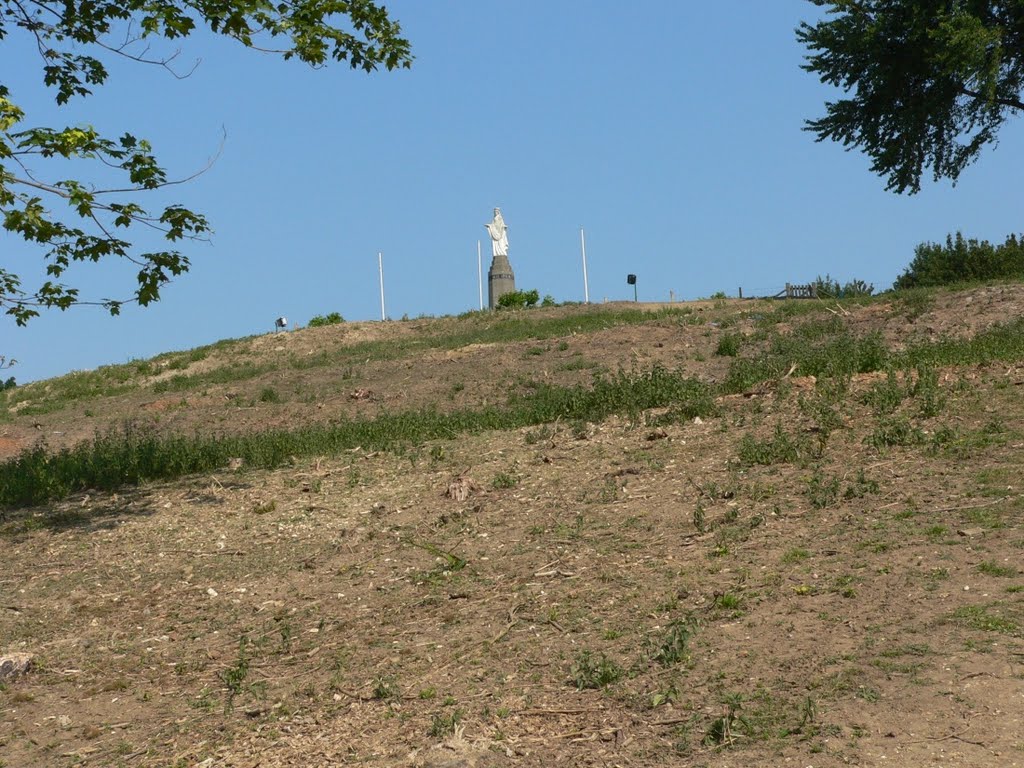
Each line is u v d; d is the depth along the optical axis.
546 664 5.30
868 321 18.45
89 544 9.40
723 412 10.85
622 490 8.52
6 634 7.22
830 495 7.20
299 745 4.86
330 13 11.09
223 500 10.48
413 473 10.57
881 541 6.18
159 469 12.27
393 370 21.61
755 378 12.65
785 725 4.23
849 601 5.36
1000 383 9.77
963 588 5.28
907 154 28.81
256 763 4.73
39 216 9.44
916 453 8.00
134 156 9.97
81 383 26.09
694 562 6.43
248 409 19.64
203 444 13.26
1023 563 5.46
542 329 24.75
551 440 11.02
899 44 28.00
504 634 5.81
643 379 13.02
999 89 28.00
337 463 11.70
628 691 4.80
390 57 11.77
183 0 10.32
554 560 7.01
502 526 8.09
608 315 26.12
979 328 15.67
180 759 4.90
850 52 28.25
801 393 10.92
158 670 6.25
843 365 12.11
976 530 6.11
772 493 7.61
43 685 6.22
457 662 5.54
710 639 5.19
